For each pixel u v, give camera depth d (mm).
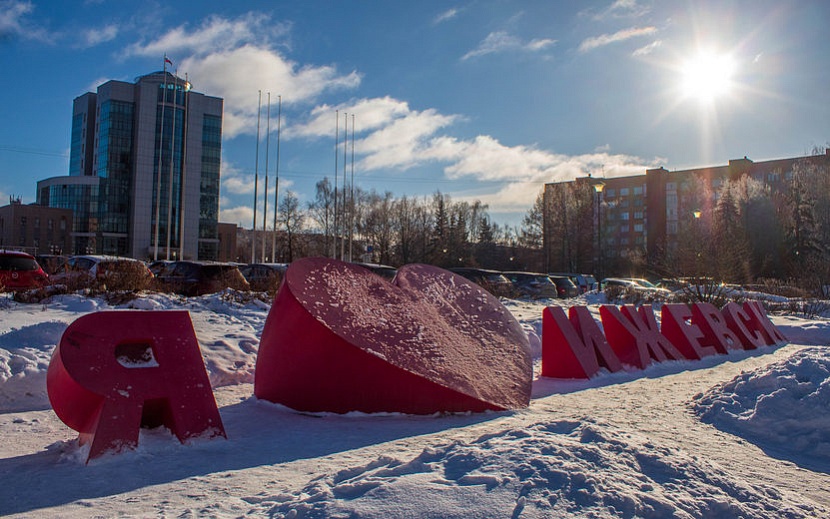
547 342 9734
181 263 17984
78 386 4637
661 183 85438
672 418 6605
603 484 3170
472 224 83625
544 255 67938
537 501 2973
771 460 5230
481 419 6227
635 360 10445
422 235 74562
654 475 3514
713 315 13266
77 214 81688
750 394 7051
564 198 66812
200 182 84000
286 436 5371
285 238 72125
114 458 4488
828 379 6660
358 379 6305
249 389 7715
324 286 7027
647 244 85062
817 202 43219
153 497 3676
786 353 13078
